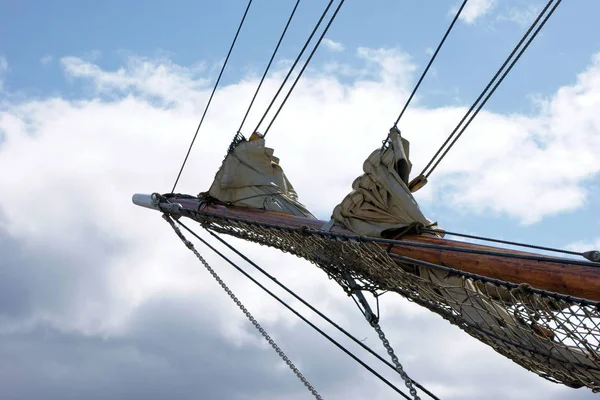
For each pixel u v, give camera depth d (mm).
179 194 17328
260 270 14516
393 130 11555
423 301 11109
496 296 10320
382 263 11297
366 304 12445
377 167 11484
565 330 8750
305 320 13461
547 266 9117
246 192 14789
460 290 10375
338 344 12836
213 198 15422
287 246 13758
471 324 10305
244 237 15156
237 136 15016
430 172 12242
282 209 14531
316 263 13047
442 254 10594
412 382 11273
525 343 9773
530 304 8992
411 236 11219
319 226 12828
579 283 8734
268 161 14945
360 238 11352
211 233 15758
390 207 11438
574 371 9414
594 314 8398
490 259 9875
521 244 10406
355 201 11641
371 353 12602
